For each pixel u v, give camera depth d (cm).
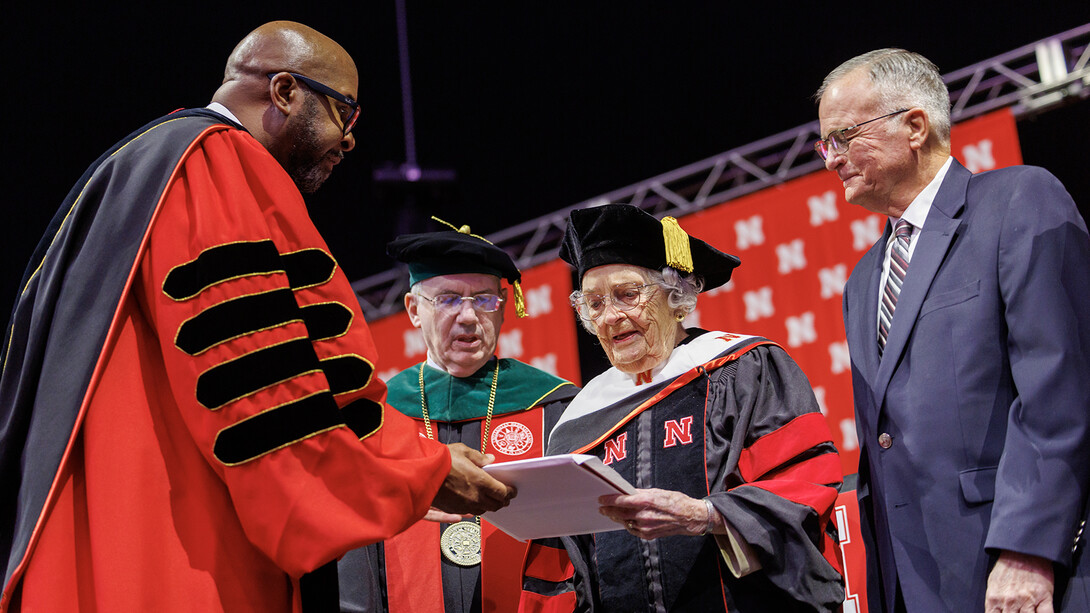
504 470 262
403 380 426
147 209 248
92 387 236
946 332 285
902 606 288
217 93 289
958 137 670
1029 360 266
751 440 303
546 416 411
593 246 333
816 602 275
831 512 290
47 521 232
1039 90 684
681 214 789
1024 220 280
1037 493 253
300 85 284
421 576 370
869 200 317
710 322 735
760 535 274
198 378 236
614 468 315
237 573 240
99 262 246
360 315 264
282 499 232
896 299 306
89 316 242
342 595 349
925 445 281
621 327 326
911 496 283
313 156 290
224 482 244
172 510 238
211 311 239
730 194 780
